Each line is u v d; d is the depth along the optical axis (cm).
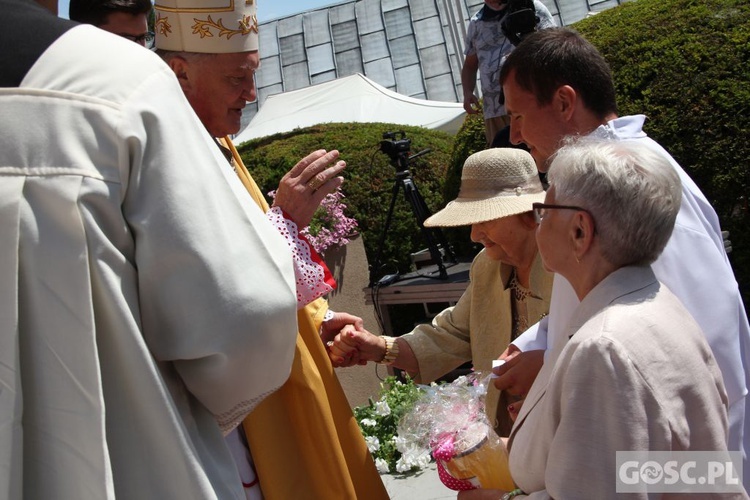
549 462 164
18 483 139
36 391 142
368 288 543
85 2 225
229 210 152
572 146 181
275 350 154
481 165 267
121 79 148
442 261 584
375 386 507
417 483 365
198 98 231
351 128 831
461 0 799
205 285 146
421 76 1764
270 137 866
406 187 551
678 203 174
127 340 143
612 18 518
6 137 140
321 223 522
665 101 468
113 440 147
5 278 138
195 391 154
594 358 159
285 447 221
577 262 178
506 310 277
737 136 448
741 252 452
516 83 230
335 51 1841
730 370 201
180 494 147
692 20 482
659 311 167
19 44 146
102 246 141
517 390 232
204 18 223
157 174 146
